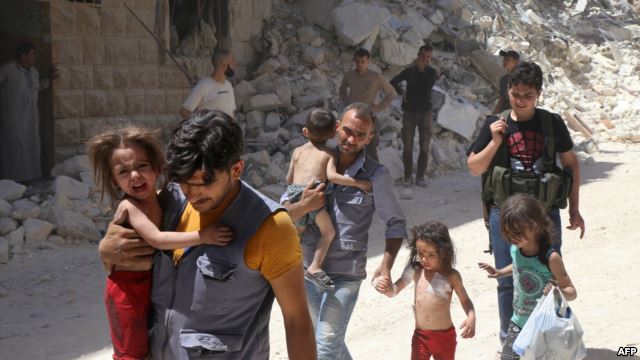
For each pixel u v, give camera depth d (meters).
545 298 4.30
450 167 13.76
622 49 22.30
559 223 5.06
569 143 5.05
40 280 7.54
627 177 12.89
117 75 12.38
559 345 4.26
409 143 12.40
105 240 2.74
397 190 12.10
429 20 17.97
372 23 16.02
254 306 2.64
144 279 2.75
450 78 17.17
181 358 2.64
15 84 10.72
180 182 2.49
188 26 14.25
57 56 11.50
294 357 2.71
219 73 9.41
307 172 4.42
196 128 2.46
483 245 9.10
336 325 4.25
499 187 4.93
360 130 4.26
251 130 13.73
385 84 11.59
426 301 4.58
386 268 4.23
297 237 2.67
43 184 10.73
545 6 23.61
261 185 11.34
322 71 15.73
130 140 2.78
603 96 19.75
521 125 4.98
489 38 19.55
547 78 19.30
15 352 5.87
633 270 7.80
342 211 4.26
